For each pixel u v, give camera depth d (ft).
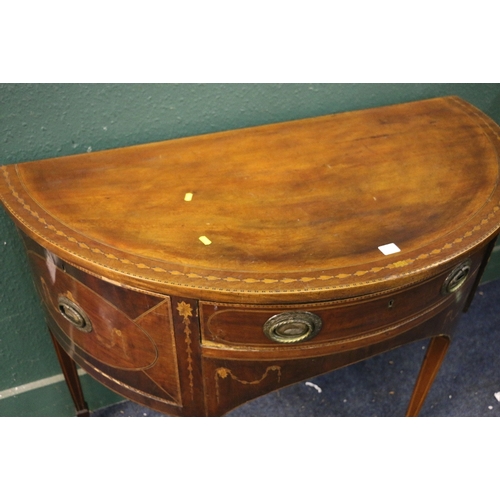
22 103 3.06
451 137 3.51
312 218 2.84
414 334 3.13
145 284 2.48
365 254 2.63
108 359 3.03
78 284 2.73
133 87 3.23
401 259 2.60
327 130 3.57
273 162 3.25
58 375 4.35
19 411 4.38
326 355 2.87
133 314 2.68
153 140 3.50
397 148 3.40
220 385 2.91
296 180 3.11
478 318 5.49
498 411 4.67
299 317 2.60
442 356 3.72
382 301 2.71
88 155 3.27
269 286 2.44
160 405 3.09
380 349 3.02
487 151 3.38
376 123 3.65
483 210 2.92
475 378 4.95
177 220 2.80
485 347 5.22
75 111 3.19
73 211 2.83
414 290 2.78
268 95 3.59
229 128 3.64
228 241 2.68
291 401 4.79
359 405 4.76
